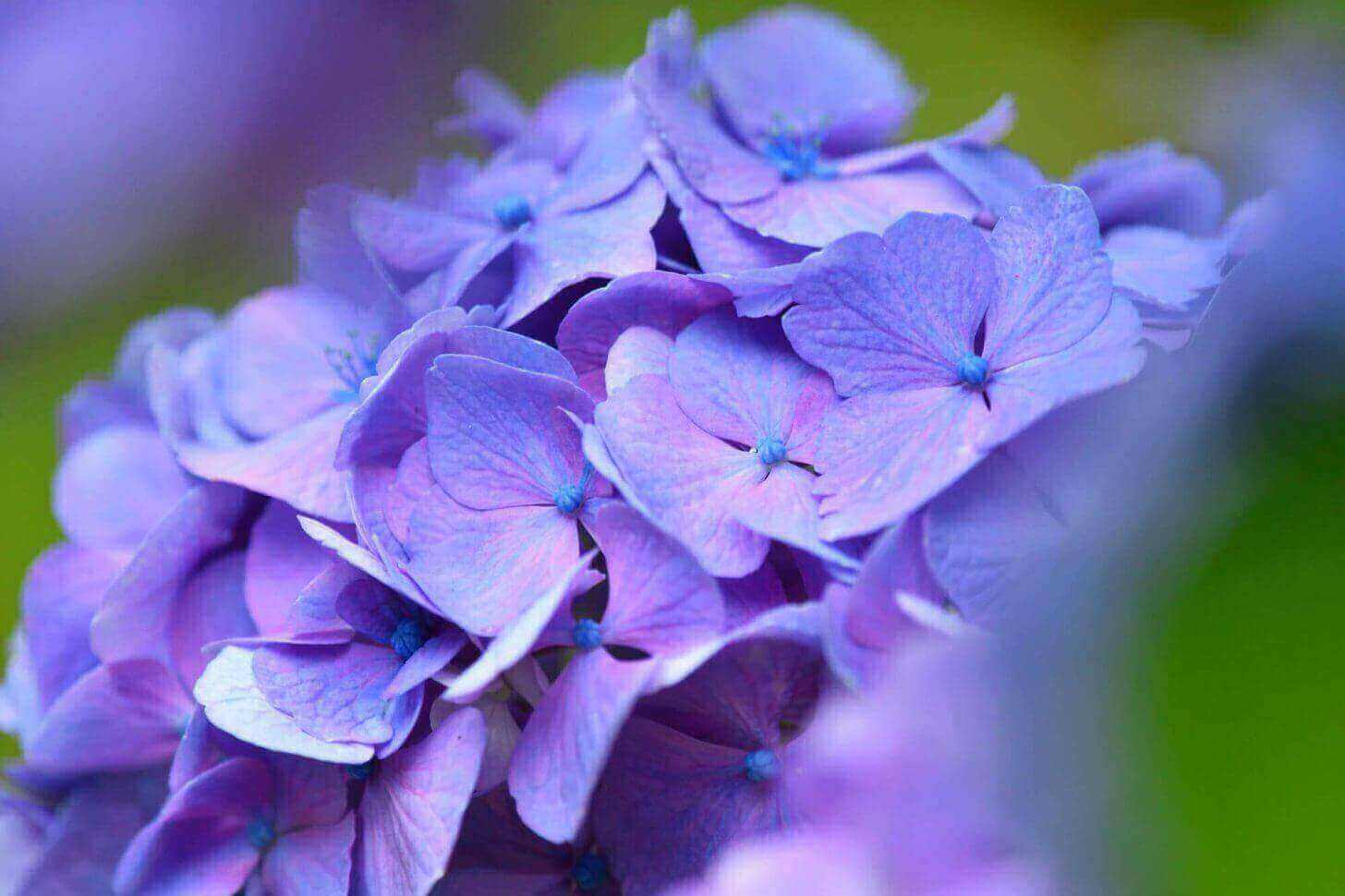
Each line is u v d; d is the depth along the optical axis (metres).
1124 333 0.38
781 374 0.39
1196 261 0.41
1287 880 0.34
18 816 0.44
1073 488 0.37
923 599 0.38
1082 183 0.43
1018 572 0.37
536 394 0.39
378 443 0.39
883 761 0.36
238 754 0.40
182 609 0.41
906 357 0.39
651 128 0.42
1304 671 0.34
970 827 0.36
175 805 0.39
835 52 0.45
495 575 0.39
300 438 0.41
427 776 0.38
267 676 0.39
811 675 0.38
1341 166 0.37
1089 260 0.39
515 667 0.38
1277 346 0.35
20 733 0.44
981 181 0.41
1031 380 0.38
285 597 0.40
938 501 0.38
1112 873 0.35
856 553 0.38
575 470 0.39
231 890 0.40
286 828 0.40
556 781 0.37
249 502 0.42
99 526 0.44
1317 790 0.34
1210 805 0.34
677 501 0.38
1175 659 0.35
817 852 0.36
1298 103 0.45
